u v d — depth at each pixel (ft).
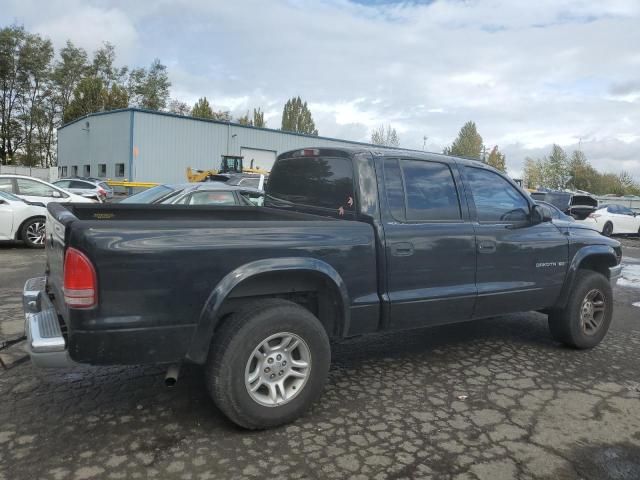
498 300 15.34
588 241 17.69
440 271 14.05
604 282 17.93
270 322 11.05
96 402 12.59
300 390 11.62
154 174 107.76
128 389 13.39
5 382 13.65
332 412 12.42
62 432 11.07
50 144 211.41
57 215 11.27
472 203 15.05
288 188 16.14
